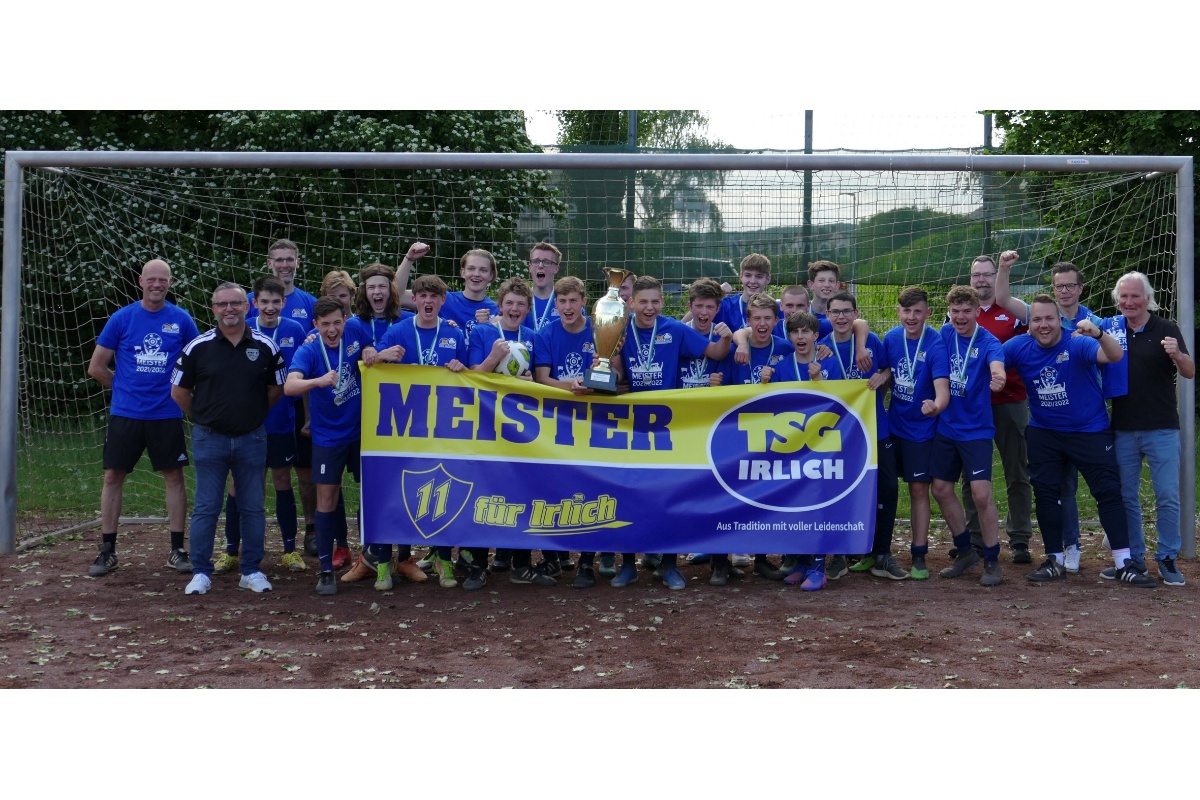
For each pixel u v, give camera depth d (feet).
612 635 19.70
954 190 34.01
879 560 24.62
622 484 23.50
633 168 25.94
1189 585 23.75
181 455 25.43
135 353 24.98
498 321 23.95
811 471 23.58
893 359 23.95
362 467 23.29
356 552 28.04
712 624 20.42
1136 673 17.21
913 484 24.11
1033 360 23.89
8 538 27.25
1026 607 21.65
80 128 56.44
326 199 45.19
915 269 34.65
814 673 17.28
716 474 23.57
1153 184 31.19
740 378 24.12
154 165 26.73
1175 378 25.85
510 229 41.45
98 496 35.63
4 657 18.35
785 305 24.04
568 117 62.18
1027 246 34.42
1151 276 33.45
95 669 17.67
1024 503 26.30
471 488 23.43
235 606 22.02
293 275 26.89
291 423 25.58
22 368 31.94
